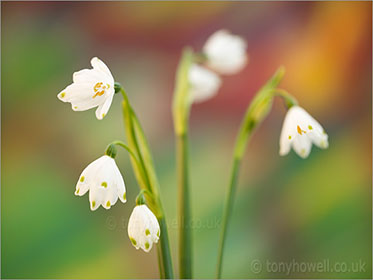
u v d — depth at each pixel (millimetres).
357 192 650
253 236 642
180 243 379
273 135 676
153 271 631
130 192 644
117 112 681
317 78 681
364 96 669
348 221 643
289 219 650
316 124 361
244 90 693
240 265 623
